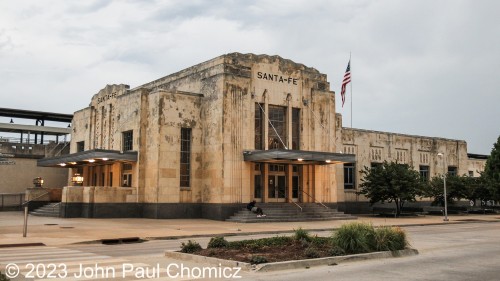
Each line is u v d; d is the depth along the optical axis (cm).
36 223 3078
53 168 5281
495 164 5638
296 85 4159
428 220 4069
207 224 3225
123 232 2523
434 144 5894
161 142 3728
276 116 4066
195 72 4200
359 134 5100
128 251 1814
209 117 3859
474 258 1645
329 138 4284
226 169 3684
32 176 5150
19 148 5200
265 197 3881
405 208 5162
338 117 4622
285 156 3541
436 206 5659
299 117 4156
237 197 3700
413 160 5619
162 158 3722
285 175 4050
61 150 5434
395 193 4441
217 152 3728
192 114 3897
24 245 1997
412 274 1316
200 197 3862
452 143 6122
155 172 3725
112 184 4056
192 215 3816
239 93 3812
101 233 2448
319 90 4288
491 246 2044
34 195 4241
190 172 3853
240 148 3772
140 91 3912
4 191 4969
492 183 5403
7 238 2180
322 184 4172
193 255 1516
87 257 1608
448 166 6034
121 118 4153
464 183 5253
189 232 2594
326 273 1310
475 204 6066
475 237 2505
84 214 3659
